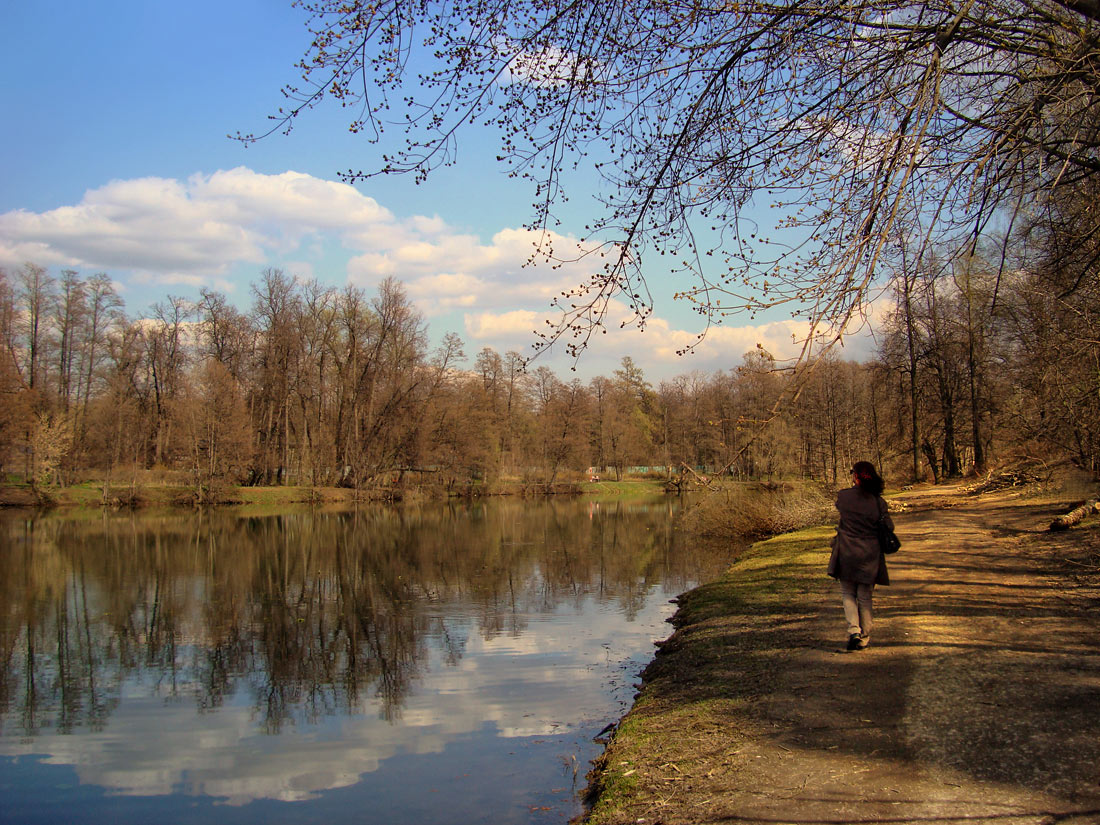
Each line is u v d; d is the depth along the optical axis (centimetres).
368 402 5372
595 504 5416
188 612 1688
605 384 7388
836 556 745
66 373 5206
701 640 945
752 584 1336
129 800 720
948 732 488
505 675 1054
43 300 5169
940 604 918
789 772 456
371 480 5322
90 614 1677
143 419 5222
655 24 586
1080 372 1339
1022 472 2527
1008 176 619
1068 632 734
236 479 5159
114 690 1108
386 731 856
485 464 5912
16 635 1476
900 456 4303
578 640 1252
